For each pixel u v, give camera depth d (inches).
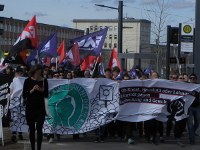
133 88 487.8
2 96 481.1
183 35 680.4
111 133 528.4
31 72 406.0
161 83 489.1
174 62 846.5
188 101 492.7
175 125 493.0
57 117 477.7
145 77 541.3
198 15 621.0
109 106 483.8
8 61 593.6
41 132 402.9
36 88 399.9
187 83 491.2
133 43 4188.0
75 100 481.4
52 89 477.4
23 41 582.6
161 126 498.3
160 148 461.4
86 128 482.0
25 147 447.2
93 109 483.8
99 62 699.4
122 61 1096.8
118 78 528.7
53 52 627.8
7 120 483.8
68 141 491.2
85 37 641.6
